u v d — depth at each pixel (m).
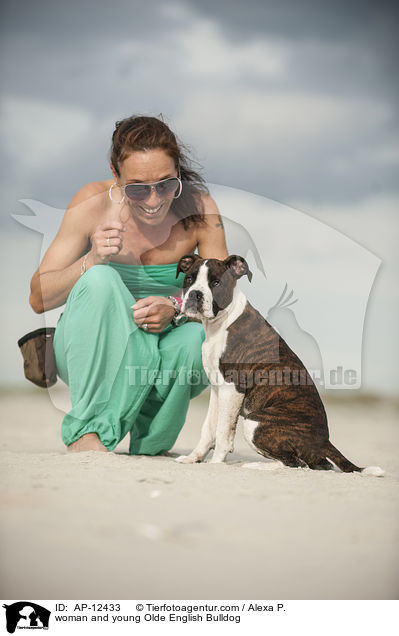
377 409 9.13
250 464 3.90
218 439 4.09
